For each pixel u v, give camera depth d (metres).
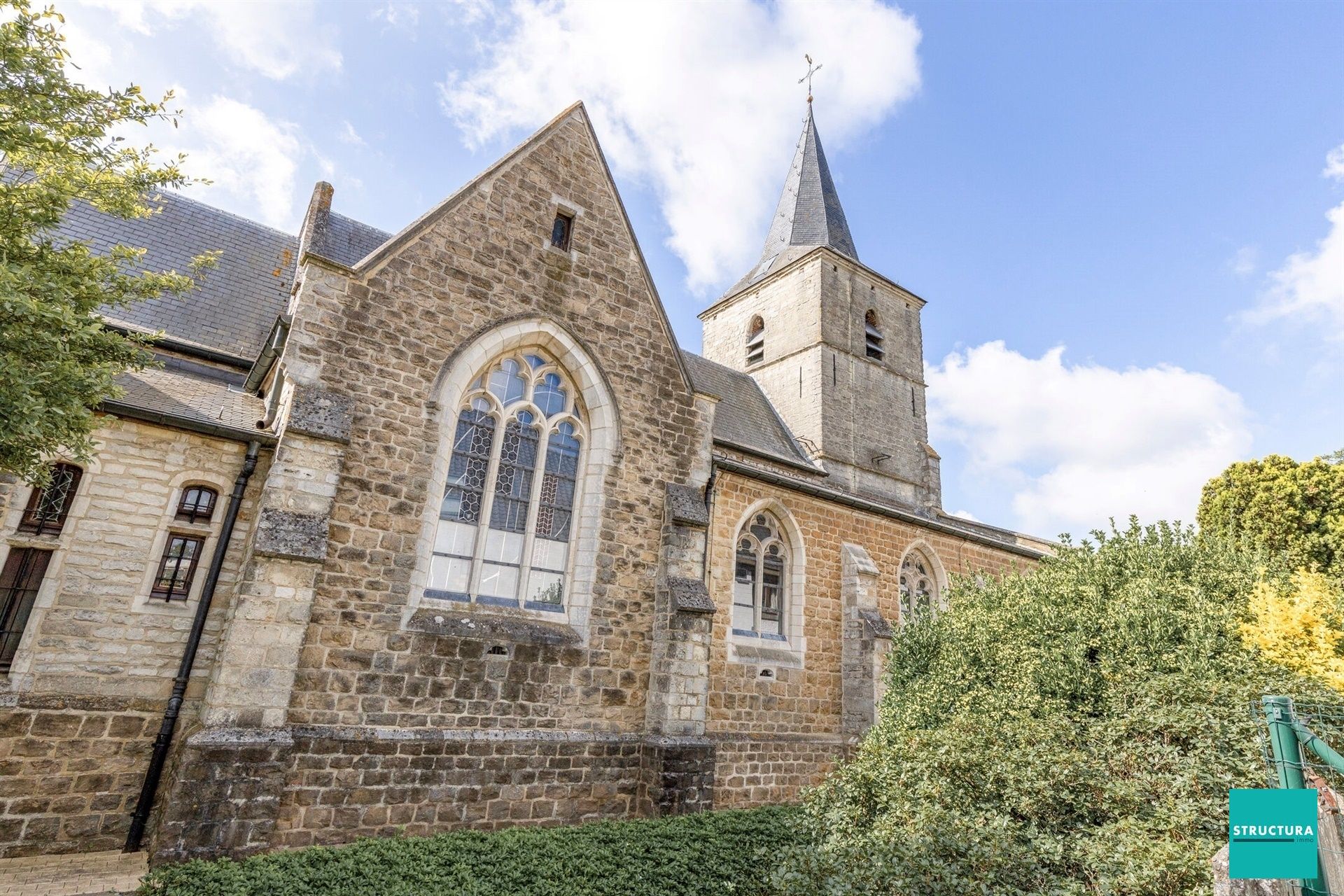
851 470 23.95
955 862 6.56
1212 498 24.39
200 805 8.57
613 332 14.33
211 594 10.57
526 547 12.64
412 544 11.21
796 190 31.38
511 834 9.66
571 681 12.12
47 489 9.96
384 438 11.30
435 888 7.61
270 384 13.55
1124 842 6.28
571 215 14.48
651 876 8.59
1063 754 7.70
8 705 9.19
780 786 15.19
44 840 9.04
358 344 11.38
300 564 9.91
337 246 17.45
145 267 16.12
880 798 8.29
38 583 9.84
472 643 11.34
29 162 8.39
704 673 12.95
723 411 22.39
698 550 13.81
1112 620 10.05
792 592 17.28
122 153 9.21
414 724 10.58
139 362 9.15
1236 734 7.40
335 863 8.08
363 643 10.45
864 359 26.12
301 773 9.61
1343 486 21.67
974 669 10.91
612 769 12.09
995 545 22.67
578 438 13.79
